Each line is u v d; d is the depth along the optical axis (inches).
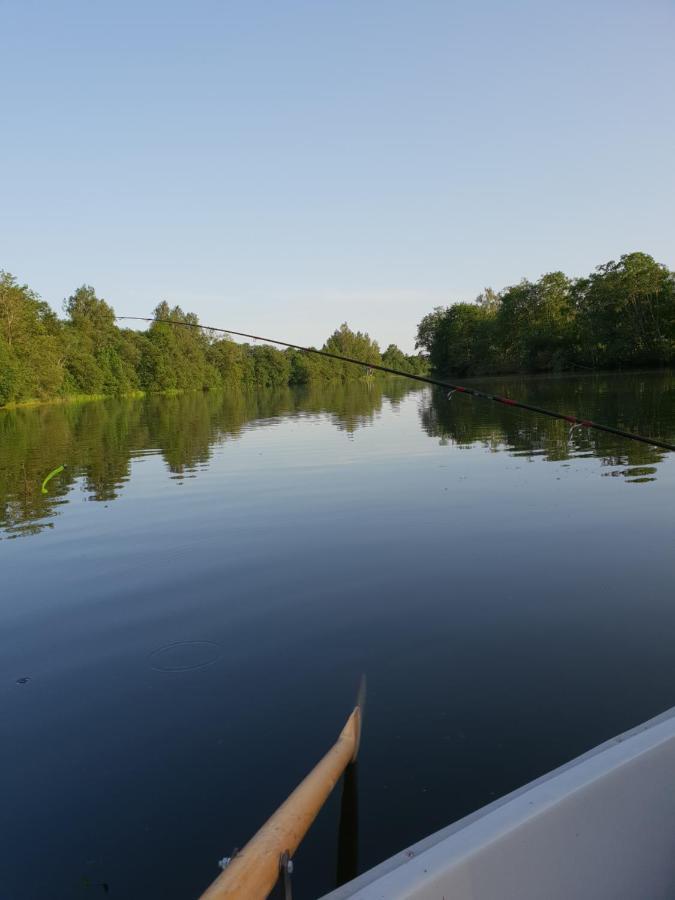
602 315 2155.5
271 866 57.4
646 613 164.6
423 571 204.5
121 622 174.1
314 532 257.8
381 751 109.7
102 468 450.6
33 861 88.4
